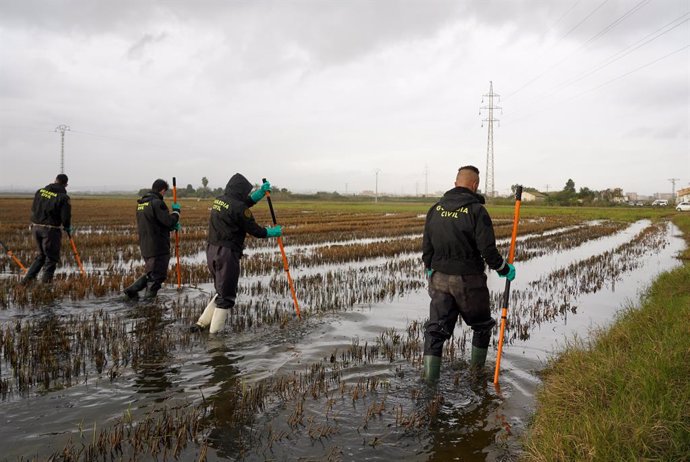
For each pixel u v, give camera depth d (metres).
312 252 16.22
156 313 7.27
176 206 8.63
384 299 8.88
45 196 9.23
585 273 12.33
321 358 5.47
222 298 6.38
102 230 23.92
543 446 3.31
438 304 4.96
